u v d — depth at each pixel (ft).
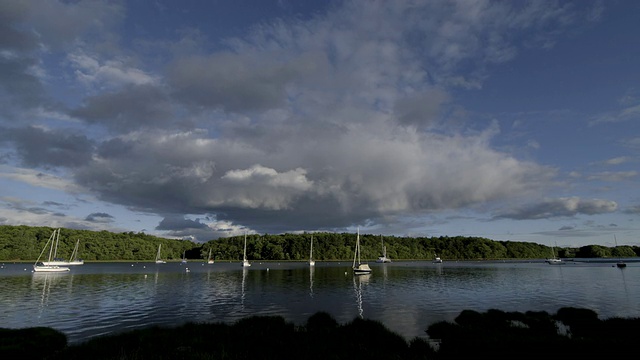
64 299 192.54
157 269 528.63
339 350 75.51
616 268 508.53
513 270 469.98
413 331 112.57
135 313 149.48
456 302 177.78
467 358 72.38
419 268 534.78
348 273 414.62
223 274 408.87
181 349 74.74
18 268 522.06
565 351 74.84
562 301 180.45
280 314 145.89
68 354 73.36
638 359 69.82
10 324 127.95
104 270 492.13
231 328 96.12
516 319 122.42
